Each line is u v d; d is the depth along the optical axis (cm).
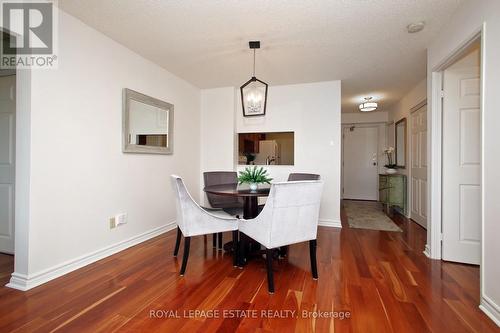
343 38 252
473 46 193
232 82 400
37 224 193
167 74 346
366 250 275
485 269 162
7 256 246
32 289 186
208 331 143
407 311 162
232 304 170
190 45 271
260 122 423
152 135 317
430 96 255
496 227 153
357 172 645
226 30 239
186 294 183
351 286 194
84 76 230
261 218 194
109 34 249
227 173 341
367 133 636
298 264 238
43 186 197
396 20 219
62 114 211
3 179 250
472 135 233
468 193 235
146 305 168
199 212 218
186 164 395
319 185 204
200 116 439
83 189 230
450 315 158
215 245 284
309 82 392
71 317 155
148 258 249
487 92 162
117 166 267
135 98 285
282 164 445
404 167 466
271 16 215
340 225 376
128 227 282
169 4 200
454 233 240
